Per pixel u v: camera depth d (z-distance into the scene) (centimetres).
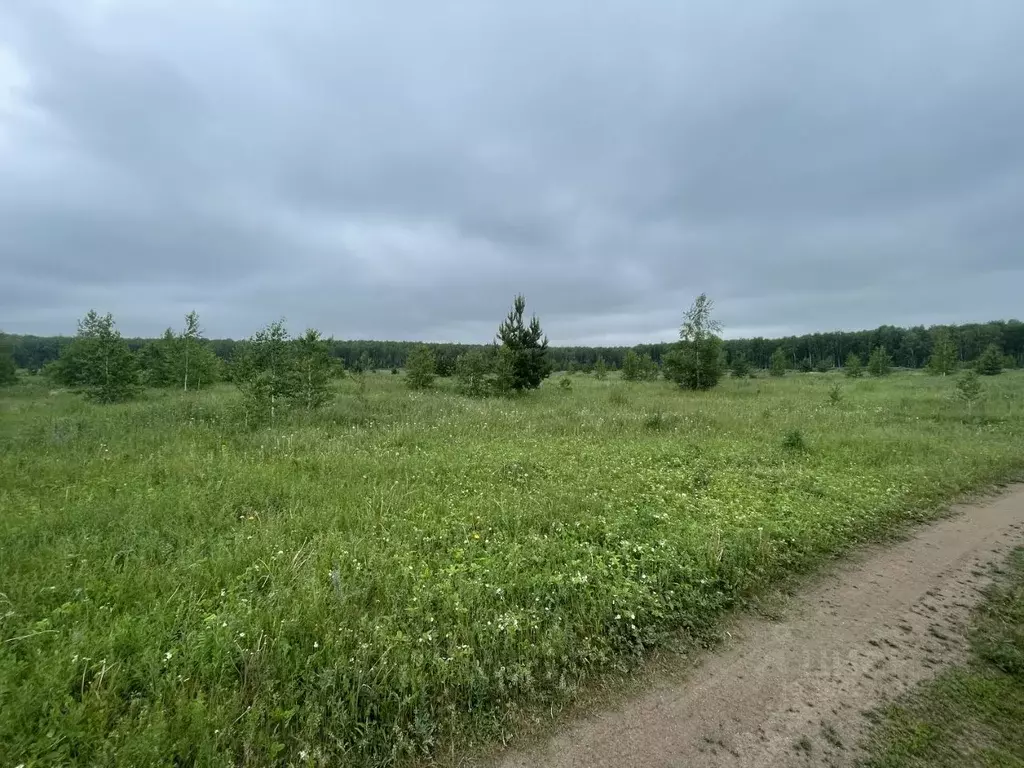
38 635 321
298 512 582
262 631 337
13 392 2391
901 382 3369
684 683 332
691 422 1403
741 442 1127
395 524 550
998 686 328
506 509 613
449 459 882
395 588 410
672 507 648
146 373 2445
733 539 534
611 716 301
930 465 906
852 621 412
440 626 365
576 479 768
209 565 440
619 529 559
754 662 356
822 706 309
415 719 283
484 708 302
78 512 545
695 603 426
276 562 449
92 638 320
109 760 239
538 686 322
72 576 412
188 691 290
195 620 354
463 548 500
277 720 276
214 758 245
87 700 270
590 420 1394
